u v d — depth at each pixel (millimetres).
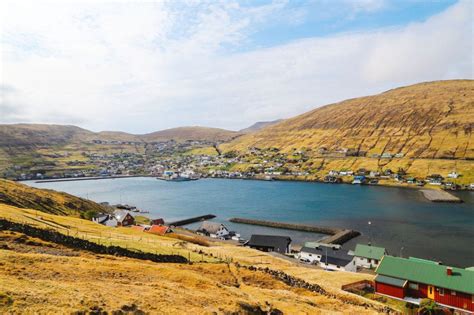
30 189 175125
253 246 135125
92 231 82000
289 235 161375
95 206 198500
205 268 63031
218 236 158625
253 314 40062
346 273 90062
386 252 119188
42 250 52781
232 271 64438
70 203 178125
